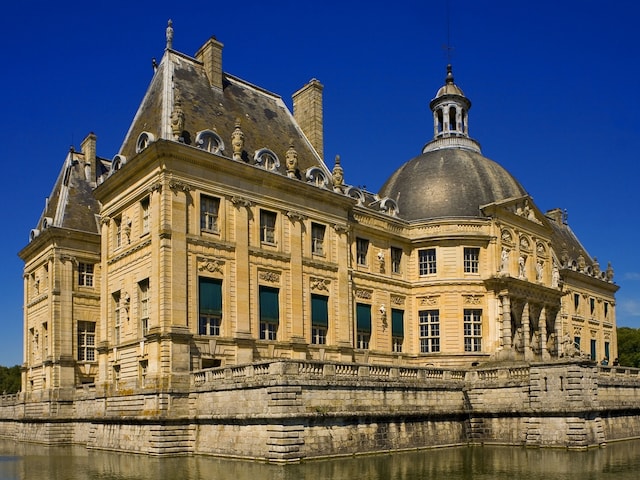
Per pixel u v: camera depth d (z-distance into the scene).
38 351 58.25
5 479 29.91
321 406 35.00
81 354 55.94
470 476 29.16
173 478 28.53
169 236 41.16
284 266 47.06
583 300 79.88
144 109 49.00
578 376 40.62
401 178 64.25
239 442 35.50
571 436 40.06
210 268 42.88
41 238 56.94
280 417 33.00
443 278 57.81
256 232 45.72
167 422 38.72
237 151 45.38
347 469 30.95
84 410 49.53
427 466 32.31
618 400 47.28
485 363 54.94
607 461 34.31
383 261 56.88
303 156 53.09
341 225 51.78
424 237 58.62
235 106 50.75
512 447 41.53
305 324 47.94
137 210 44.56
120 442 42.53
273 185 47.12
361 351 52.44
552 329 63.97
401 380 40.00
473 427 44.09
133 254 44.53
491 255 58.19
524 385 42.47
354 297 53.53
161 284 40.53
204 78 49.97
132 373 43.22
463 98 69.12
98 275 57.62
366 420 37.25
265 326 45.53
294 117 58.31
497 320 57.25
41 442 54.03
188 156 42.41
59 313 55.00
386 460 34.53
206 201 43.75
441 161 63.06
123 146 49.47
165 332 39.94
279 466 31.73
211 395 37.94
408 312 58.50
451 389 43.25
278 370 33.81
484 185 61.41
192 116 46.09
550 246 65.25
